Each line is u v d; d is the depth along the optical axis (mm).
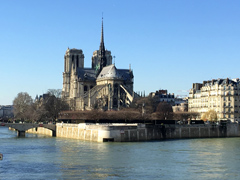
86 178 103062
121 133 195250
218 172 111688
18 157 138000
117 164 123000
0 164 123062
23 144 184750
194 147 170250
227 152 153000
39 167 117938
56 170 113250
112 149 160375
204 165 122312
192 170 114062
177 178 103500
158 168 116812
